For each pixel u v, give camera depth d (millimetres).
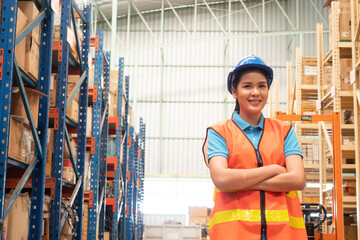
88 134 7336
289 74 11047
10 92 3402
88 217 6809
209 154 1991
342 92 6438
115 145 9023
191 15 25344
